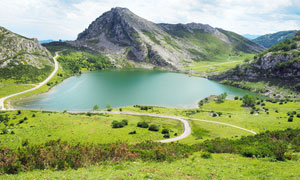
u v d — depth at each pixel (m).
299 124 106.00
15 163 26.94
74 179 19.33
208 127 114.94
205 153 36.41
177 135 102.88
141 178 19.08
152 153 37.31
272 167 25.62
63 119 122.38
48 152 31.95
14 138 90.81
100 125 115.94
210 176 21.56
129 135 100.31
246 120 125.06
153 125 112.31
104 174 21.58
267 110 152.62
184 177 20.41
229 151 41.47
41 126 108.50
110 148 38.19
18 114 129.62
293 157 31.06
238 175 22.31
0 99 176.00
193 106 181.88
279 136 57.28
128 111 156.62
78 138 94.00
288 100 187.12
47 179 19.66
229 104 182.75
